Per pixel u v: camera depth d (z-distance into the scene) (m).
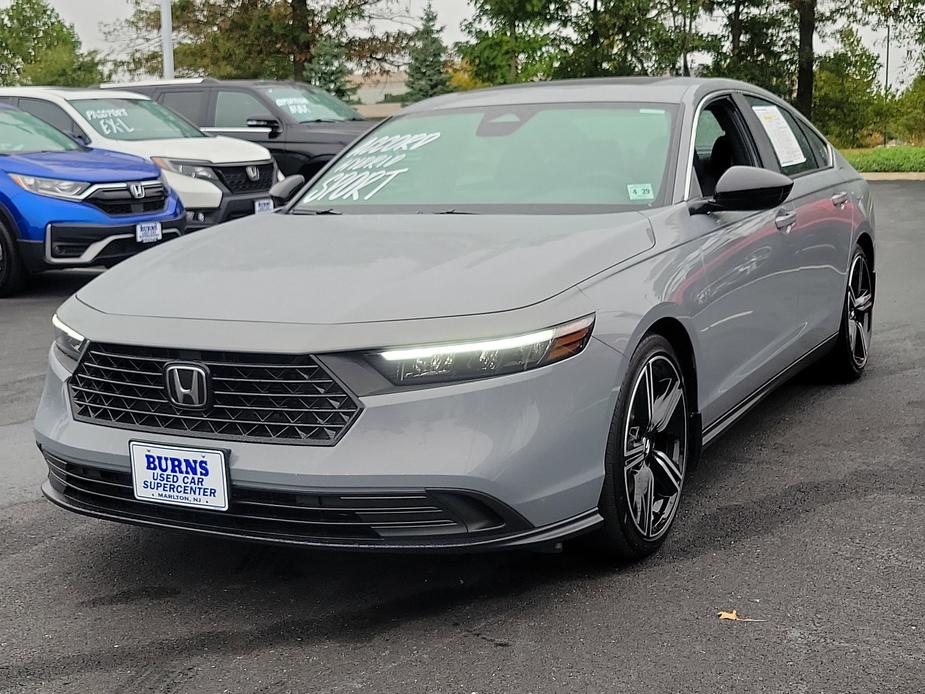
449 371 3.11
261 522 3.24
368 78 36.59
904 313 8.16
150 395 3.33
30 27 57.66
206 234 4.23
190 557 3.90
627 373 3.51
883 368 6.49
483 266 3.44
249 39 34.44
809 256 5.27
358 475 3.05
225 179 12.18
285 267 3.60
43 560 3.90
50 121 12.37
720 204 4.23
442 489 3.07
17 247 9.89
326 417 3.12
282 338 3.15
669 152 4.38
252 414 3.19
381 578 3.66
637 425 3.65
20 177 9.84
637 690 2.86
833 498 4.32
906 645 3.07
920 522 4.03
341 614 3.39
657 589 3.50
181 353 3.25
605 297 3.46
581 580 3.58
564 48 33.38
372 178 4.67
